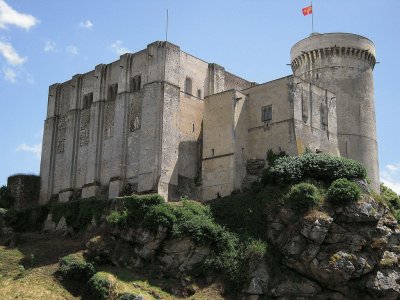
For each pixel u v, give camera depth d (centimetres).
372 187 7694
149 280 5794
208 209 6309
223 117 6994
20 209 8106
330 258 5625
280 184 6228
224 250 5881
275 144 6812
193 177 7225
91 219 6931
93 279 5572
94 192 7550
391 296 5706
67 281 5775
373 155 7844
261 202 6234
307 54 8106
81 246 6444
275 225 6062
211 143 7019
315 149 6950
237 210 6275
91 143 7812
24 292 5550
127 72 7562
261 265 5709
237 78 8194
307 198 5875
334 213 5822
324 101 7262
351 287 5716
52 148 8475
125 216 6247
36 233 7506
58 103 8650
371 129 7931
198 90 7556
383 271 5762
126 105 7469
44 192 8356
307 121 6938
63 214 7356
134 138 7288
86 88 8262
